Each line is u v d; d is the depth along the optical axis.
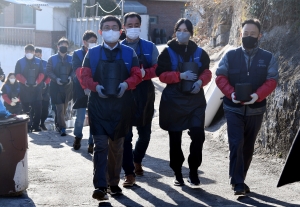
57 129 11.32
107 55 5.55
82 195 6.05
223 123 9.15
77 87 8.44
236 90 5.54
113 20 5.51
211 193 6.06
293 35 8.15
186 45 6.02
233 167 5.68
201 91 6.07
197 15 17.84
